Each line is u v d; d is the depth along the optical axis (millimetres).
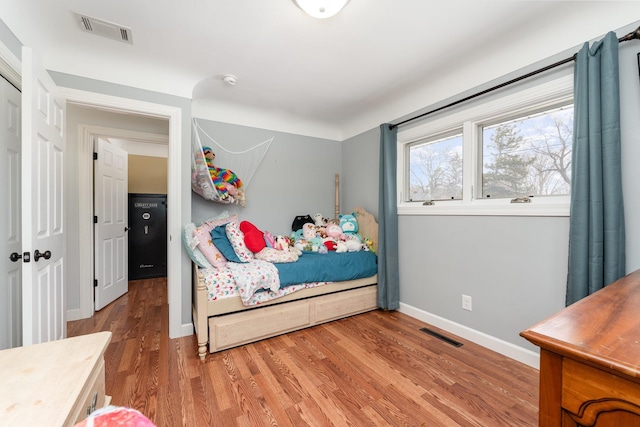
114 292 3301
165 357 1946
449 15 1617
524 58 1869
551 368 626
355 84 2504
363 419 1365
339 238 3105
